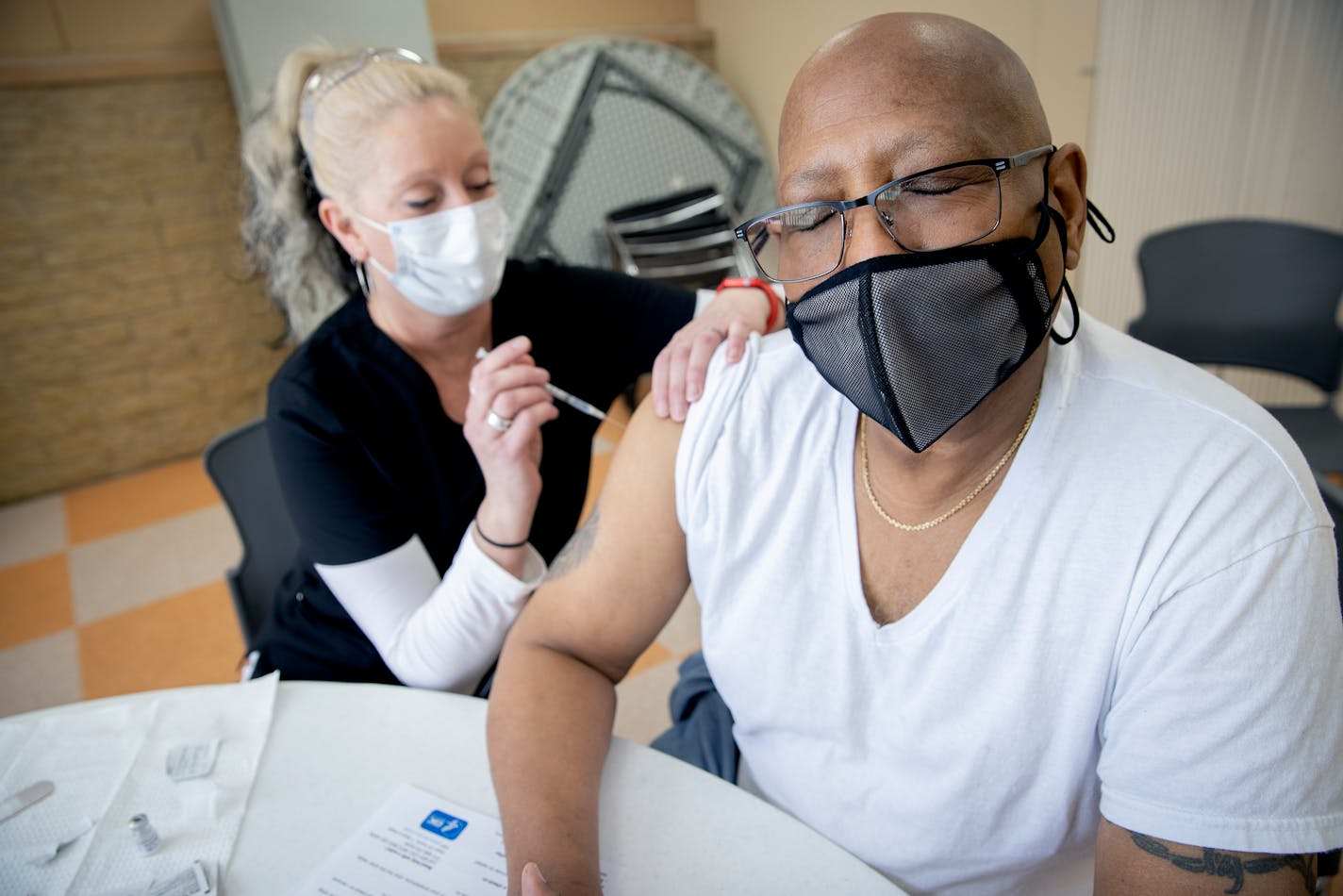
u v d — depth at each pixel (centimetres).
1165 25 250
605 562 92
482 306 126
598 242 366
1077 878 78
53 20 297
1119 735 65
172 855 78
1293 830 59
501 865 76
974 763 71
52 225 309
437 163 112
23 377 320
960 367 66
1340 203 252
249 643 140
